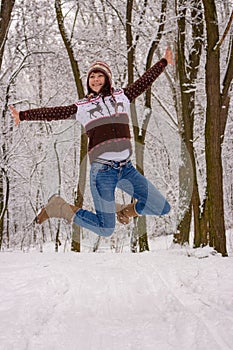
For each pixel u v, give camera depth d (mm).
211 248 6570
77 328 2914
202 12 9539
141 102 12680
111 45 11867
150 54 10266
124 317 3242
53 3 12375
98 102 3377
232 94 10891
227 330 2760
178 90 10859
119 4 11617
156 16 11250
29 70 13859
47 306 3438
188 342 2588
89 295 3807
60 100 13555
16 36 12531
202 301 3566
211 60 6449
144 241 9453
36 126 13398
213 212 6648
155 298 3707
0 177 12094
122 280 4297
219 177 6586
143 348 2512
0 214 11867
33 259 5941
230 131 13117
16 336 2711
